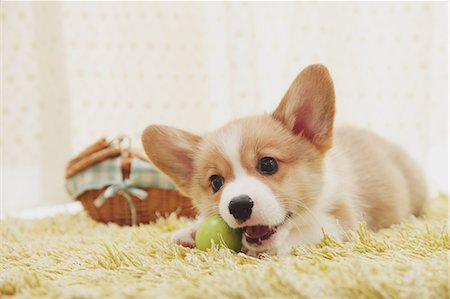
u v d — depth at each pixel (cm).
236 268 51
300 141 63
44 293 47
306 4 115
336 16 115
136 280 50
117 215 89
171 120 118
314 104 63
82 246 68
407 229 67
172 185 87
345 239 61
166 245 62
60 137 111
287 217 59
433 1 113
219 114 116
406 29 115
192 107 118
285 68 116
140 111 116
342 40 115
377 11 115
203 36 116
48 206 111
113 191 86
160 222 81
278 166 60
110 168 88
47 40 110
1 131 109
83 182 88
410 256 53
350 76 115
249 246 58
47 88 110
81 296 45
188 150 67
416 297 43
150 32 116
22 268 57
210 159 62
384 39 116
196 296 44
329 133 63
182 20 116
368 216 71
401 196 76
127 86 116
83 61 114
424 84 114
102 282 50
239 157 60
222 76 115
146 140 68
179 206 88
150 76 116
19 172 110
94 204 88
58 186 111
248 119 65
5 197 109
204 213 65
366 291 44
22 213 110
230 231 59
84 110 114
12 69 109
